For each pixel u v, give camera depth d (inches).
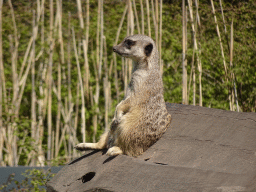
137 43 256.2
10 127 486.6
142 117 247.4
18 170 407.2
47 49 505.0
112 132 260.4
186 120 268.8
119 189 207.3
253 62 531.5
